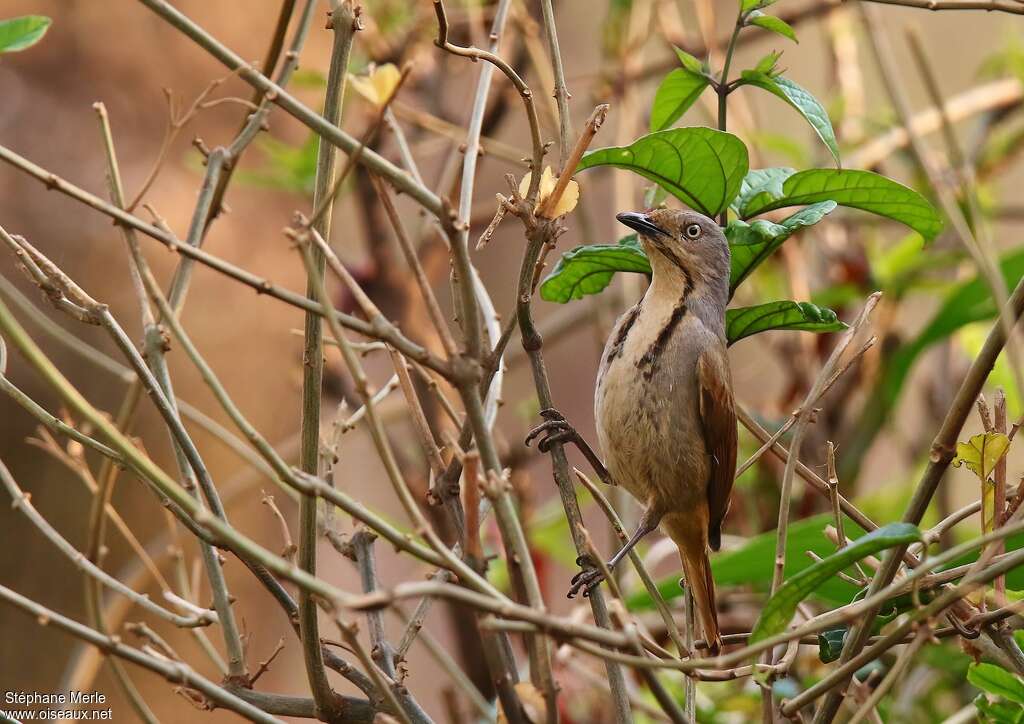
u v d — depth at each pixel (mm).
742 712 9578
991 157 13305
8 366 13891
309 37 14781
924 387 13500
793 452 6344
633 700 8945
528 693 5059
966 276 12750
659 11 12344
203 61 15312
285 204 15750
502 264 22438
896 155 13398
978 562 5723
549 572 11797
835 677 5336
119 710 13211
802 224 7113
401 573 19219
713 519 9016
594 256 7727
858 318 6484
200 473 5914
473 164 6867
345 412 7156
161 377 6223
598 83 12766
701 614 8828
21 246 5836
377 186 5168
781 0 15164
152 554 13812
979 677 6094
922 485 5859
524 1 12031
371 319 5070
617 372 8625
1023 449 16125
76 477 14133
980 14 18609
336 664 6121
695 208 7352
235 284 15273
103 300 14609
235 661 6125
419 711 6086
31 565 13836
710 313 8586
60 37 14898
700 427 8562
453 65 13266
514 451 11672
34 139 14656
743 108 12680
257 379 15406
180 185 15133
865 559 6648
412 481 11859
